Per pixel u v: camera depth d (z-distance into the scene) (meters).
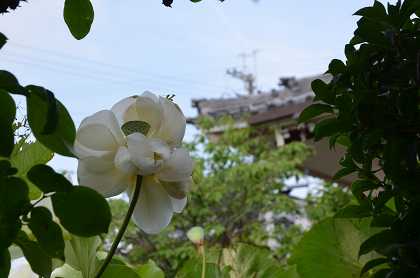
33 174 0.84
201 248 1.39
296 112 10.38
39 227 0.85
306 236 1.64
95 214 0.87
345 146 1.46
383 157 1.23
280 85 13.30
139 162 0.95
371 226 1.28
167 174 0.98
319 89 1.35
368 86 1.27
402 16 1.31
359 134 1.29
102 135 0.98
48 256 0.88
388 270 1.19
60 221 0.87
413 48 1.23
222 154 10.08
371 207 1.35
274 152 9.88
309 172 9.86
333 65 1.33
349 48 1.33
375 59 1.28
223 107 13.85
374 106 1.21
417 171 1.18
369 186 1.33
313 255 1.63
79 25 1.14
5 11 0.89
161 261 8.51
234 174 9.71
